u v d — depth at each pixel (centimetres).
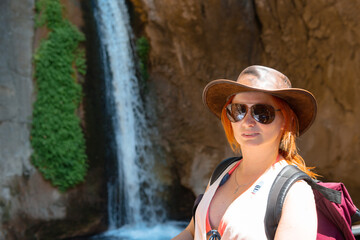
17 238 884
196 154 1162
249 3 1135
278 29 1093
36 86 1000
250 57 1155
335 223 136
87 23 1123
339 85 979
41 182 965
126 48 1184
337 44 970
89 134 1071
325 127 1005
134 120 1166
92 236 1014
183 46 1167
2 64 943
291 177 130
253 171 147
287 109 148
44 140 978
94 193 1049
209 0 1142
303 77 1055
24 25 1005
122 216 1093
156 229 1081
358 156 952
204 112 1167
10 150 920
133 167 1139
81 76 1084
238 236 131
